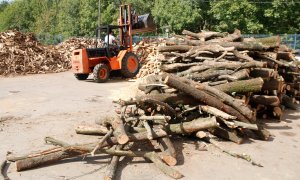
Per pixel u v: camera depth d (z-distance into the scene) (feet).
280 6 121.60
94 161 17.66
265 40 29.04
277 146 20.04
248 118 20.74
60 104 31.22
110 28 49.42
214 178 15.74
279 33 125.49
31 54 63.26
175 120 21.33
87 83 46.52
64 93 37.60
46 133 22.33
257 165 17.20
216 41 28.50
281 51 30.86
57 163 17.44
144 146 19.08
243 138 21.17
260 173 16.38
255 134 21.83
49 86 43.62
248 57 24.36
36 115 27.09
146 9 153.69
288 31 125.29
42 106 30.45
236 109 20.71
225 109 20.49
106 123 20.34
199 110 20.81
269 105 24.77
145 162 17.42
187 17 124.47
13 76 55.57
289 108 30.09
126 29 51.16
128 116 20.45
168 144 17.57
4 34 64.54
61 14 234.58
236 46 26.25
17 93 37.78
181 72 26.09
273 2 121.08
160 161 16.67
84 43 77.71
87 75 50.52
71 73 60.64
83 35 200.13
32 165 16.71
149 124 19.36
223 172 16.39
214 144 19.63
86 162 17.53
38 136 21.74
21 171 16.56
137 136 17.79
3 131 22.84
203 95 20.24
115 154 17.29
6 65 58.08
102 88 41.42
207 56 27.04
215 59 25.45
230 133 20.21
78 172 16.40
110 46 49.70
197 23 127.03
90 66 47.78
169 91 21.94
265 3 124.88
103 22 180.34
